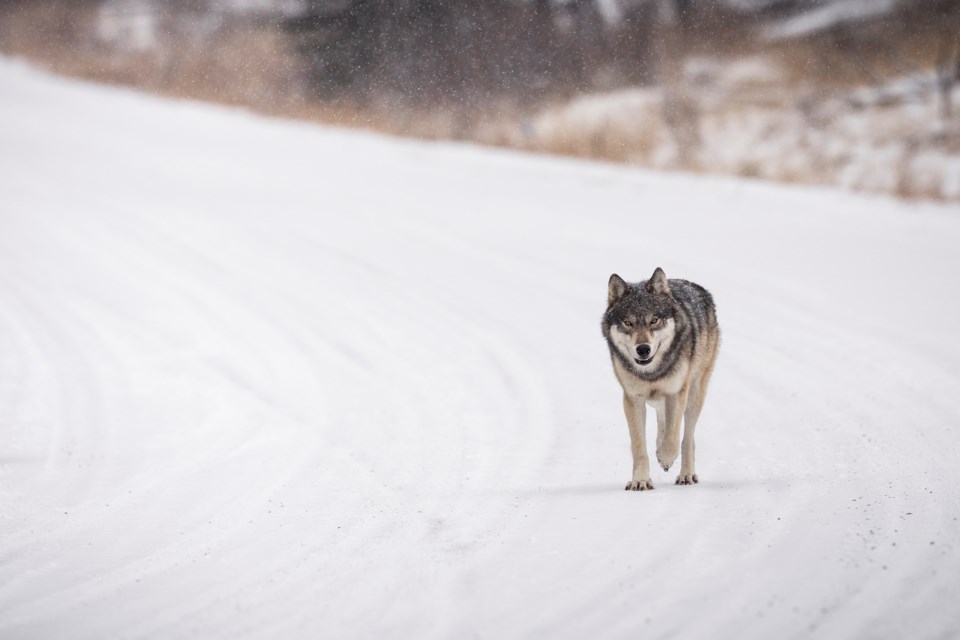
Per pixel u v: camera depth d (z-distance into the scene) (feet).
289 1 529.45
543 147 359.25
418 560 78.18
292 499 97.45
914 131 335.26
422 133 393.09
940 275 189.57
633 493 92.99
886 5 410.72
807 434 109.19
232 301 191.21
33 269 213.66
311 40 459.32
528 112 412.36
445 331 168.55
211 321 178.70
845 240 223.51
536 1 459.73
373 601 70.03
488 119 406.00
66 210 268.82
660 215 254.27
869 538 75.31
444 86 442.09
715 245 220.23
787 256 209.05
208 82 470.80
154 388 143.64
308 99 450.71
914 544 73.46
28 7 584.81
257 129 386.52
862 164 323.78
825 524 79.30
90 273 211.41
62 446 119.85
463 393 136.56
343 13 454.40
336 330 171.83
